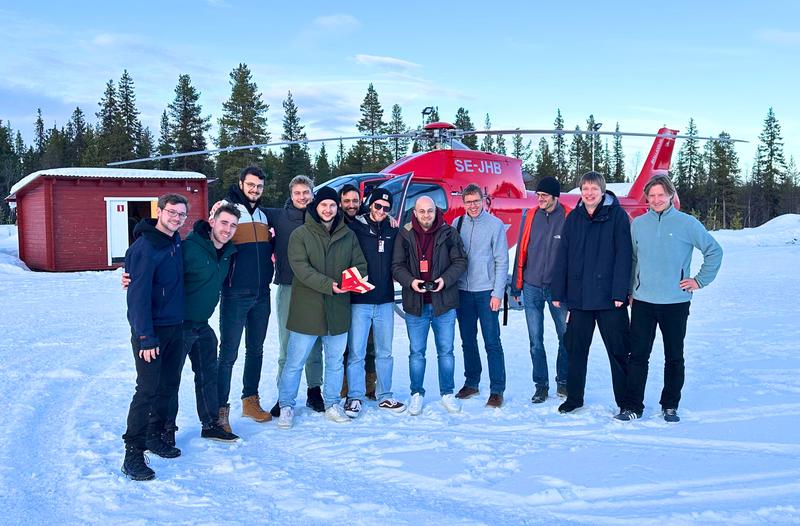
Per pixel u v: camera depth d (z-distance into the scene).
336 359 4.69
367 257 4.79
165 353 3.77
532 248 5.16
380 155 52.91
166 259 3.62
